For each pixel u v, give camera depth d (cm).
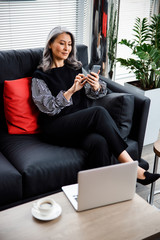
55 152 184
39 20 273
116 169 132
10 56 212
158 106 271
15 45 267
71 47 210
